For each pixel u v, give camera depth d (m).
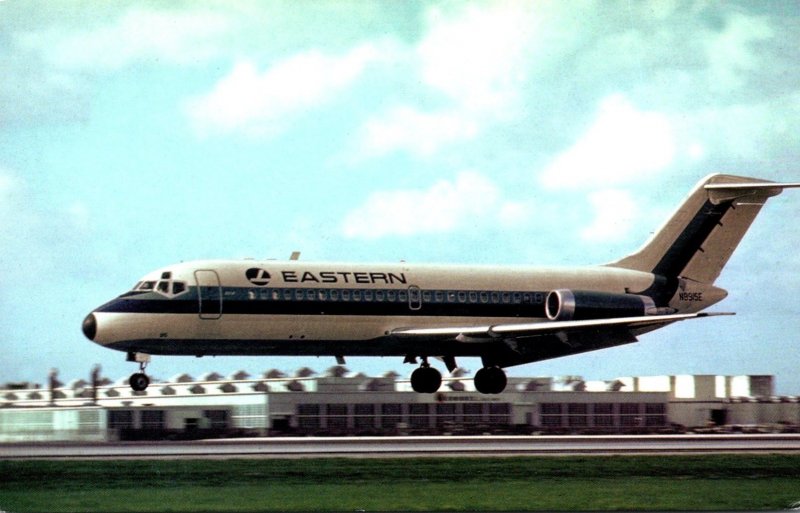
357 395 193.00
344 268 157.38
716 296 178.12
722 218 177.25
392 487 105.06
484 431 196.88
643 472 119.38
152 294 146.62
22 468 111.75
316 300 153.00
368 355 161.12
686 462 128.50
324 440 157.88
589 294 164.38
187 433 174.88
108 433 172.38
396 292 158.75
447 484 107.81
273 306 150.38
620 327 163.88
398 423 196.00
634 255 176.88
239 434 179.62
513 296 166.88
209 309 147.50
